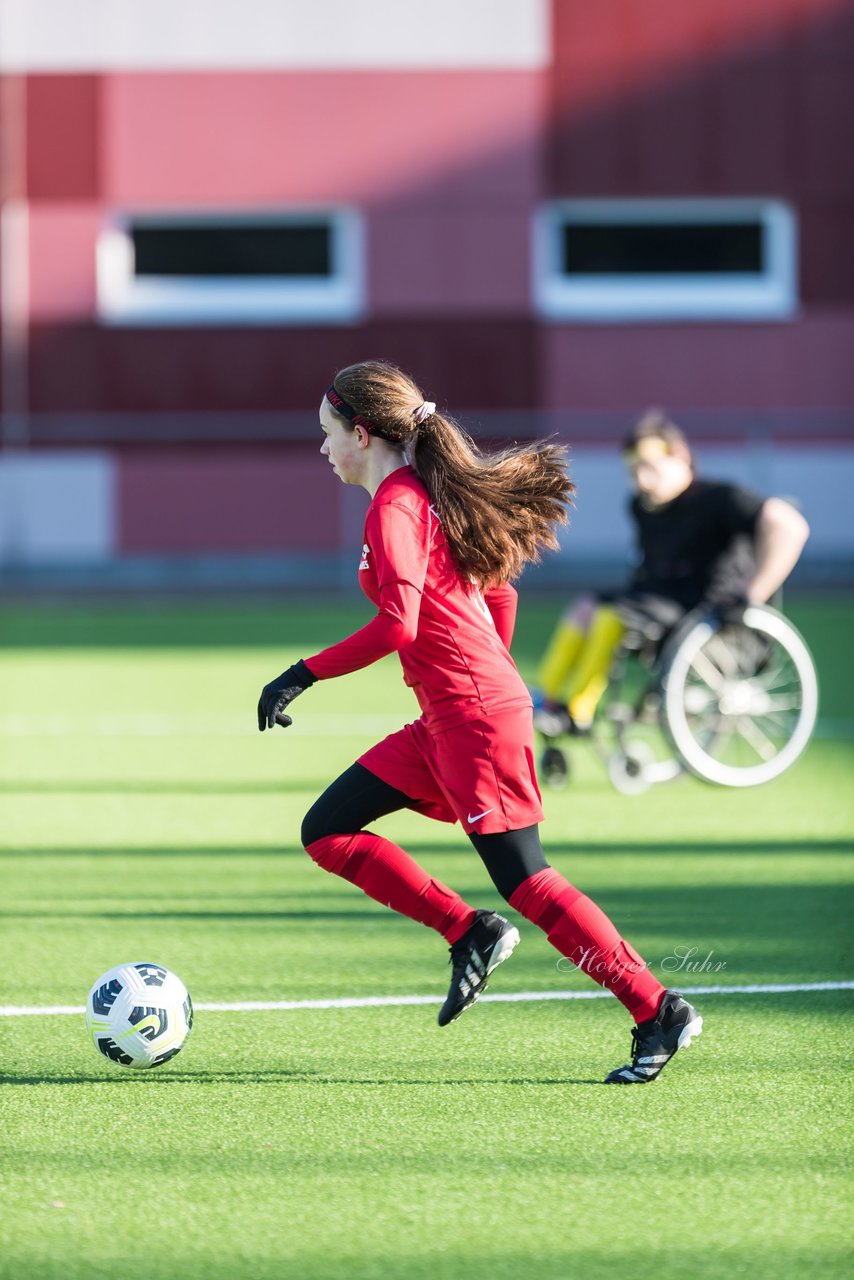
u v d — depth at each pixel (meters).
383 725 32.97
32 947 16.50
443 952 16.39
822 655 43.66
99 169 63.62
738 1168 10.58
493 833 11.88
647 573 25.08
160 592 62.19
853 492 64.62
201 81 63.56
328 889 19.23
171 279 64.88
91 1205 9.99
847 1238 9.52
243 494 64.50
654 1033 12.22
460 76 63.94
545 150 64.25
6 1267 9.12
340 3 63.56
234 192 63.94
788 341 65.00
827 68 64.50
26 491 64.06
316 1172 10.52
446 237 64.44
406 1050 13.20
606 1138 11.13
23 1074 12.59
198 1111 11.72
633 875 19.81
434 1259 9.22
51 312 64.00
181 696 36.84
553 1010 14.40
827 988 14.98
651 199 64.62
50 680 39.56
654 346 64.88
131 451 64.19
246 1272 9.05
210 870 20.23
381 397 12.04
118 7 63.25
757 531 24.45
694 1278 9.00
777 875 19.81
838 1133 11.23
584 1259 9.22
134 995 12.49
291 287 64.94
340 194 64.12
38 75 63.25
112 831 22.66
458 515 11.75
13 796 25.34
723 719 25.52
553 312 65.06
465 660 11.80
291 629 50.28
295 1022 13.98
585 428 64.38
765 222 65.75
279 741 31.00
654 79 64.19
